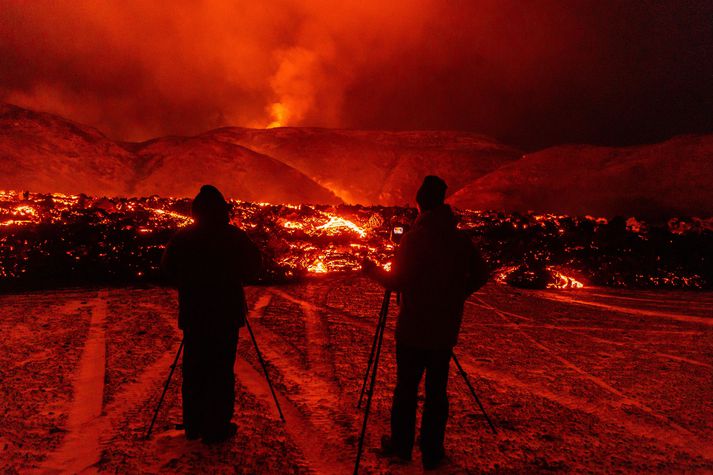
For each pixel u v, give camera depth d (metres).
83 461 3.75
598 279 14.66
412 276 3.72
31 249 12.34
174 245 4.13
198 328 4.08
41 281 11.55
